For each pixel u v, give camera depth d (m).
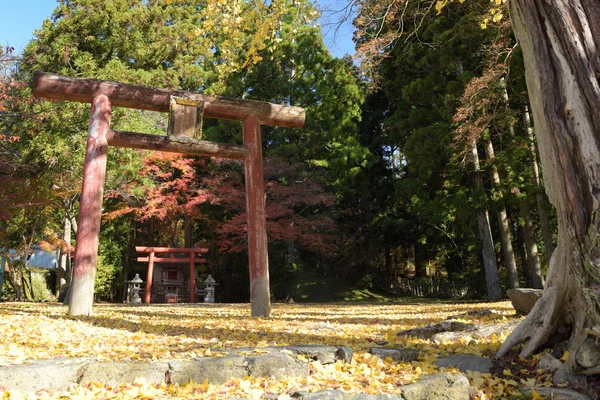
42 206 16.80
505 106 14.24
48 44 15.63
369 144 23.83
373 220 22.41
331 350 4.22
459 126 14.19
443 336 5.36
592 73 3.84
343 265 25.12
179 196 20.50
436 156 15.58
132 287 20.28
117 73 15.09
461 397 3.42
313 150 20.91
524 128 15.64
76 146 15.57
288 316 8.78
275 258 20.98
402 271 26.83
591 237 3.69
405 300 20.22
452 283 21.23
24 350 4.14
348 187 21.55
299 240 20.66
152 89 8.46
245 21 8.42
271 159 19.64
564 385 3.66
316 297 21.52
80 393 3.11
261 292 8.56
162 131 18.00
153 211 18.62
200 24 17.67
